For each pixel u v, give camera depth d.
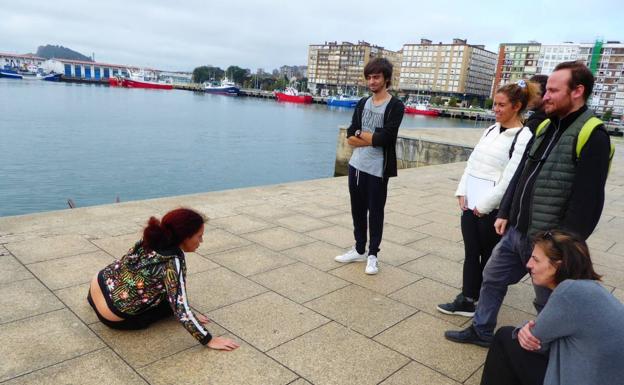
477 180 3.48
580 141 2.40
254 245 5.31
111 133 35.16
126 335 3.21
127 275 3.06
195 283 4.18
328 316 3.71
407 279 4.61
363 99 4.49
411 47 149.38
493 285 3.21
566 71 2.44
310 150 32.78
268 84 177.62
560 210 2.53
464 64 139.75
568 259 1.97
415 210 7.73
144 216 6.20
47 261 4.44
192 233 2.99
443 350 3.30
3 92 74.06
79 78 160.38
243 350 3.12
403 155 17.94
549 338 1.93
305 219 6.57
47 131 33.41
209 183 21.08
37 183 18.97
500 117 3.38
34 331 3.20
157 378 2.76
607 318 1.76
